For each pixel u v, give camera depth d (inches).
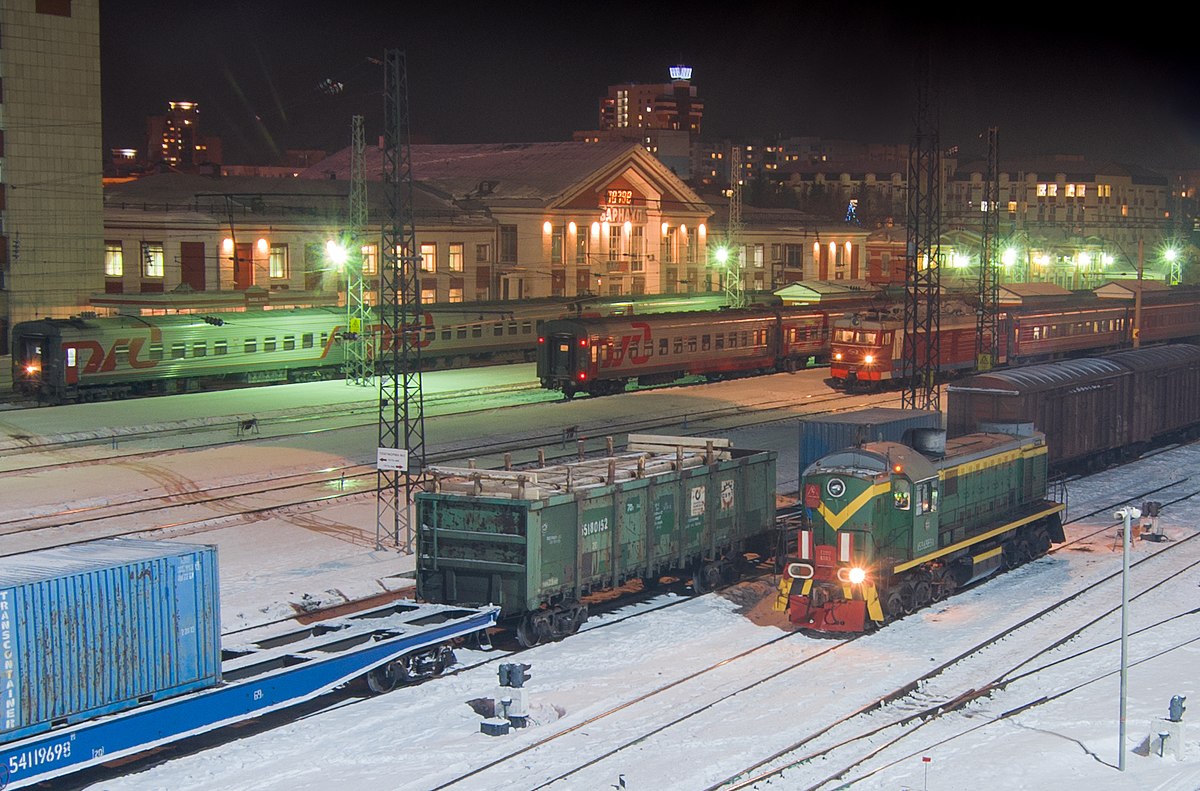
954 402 1665.8
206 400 2465.6
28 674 786.8
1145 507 1534.2
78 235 3132.4
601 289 3991.1
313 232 3316.9
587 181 3878.0
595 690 994.7
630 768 835.4
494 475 1115.3
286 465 1872.5
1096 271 4963.1
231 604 1216.8
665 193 4180.6
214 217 3171.8
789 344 3093.0
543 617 1101.1
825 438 1379.2
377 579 1322.6
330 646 980.6
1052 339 3181.6
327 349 2790.4
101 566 833.5
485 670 1040.2
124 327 2431.1
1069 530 1567.4
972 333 2942.9
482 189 3900.1
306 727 916.6
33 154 3048.7
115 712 837.8
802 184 7455.7
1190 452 2110.0
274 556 1408.7
